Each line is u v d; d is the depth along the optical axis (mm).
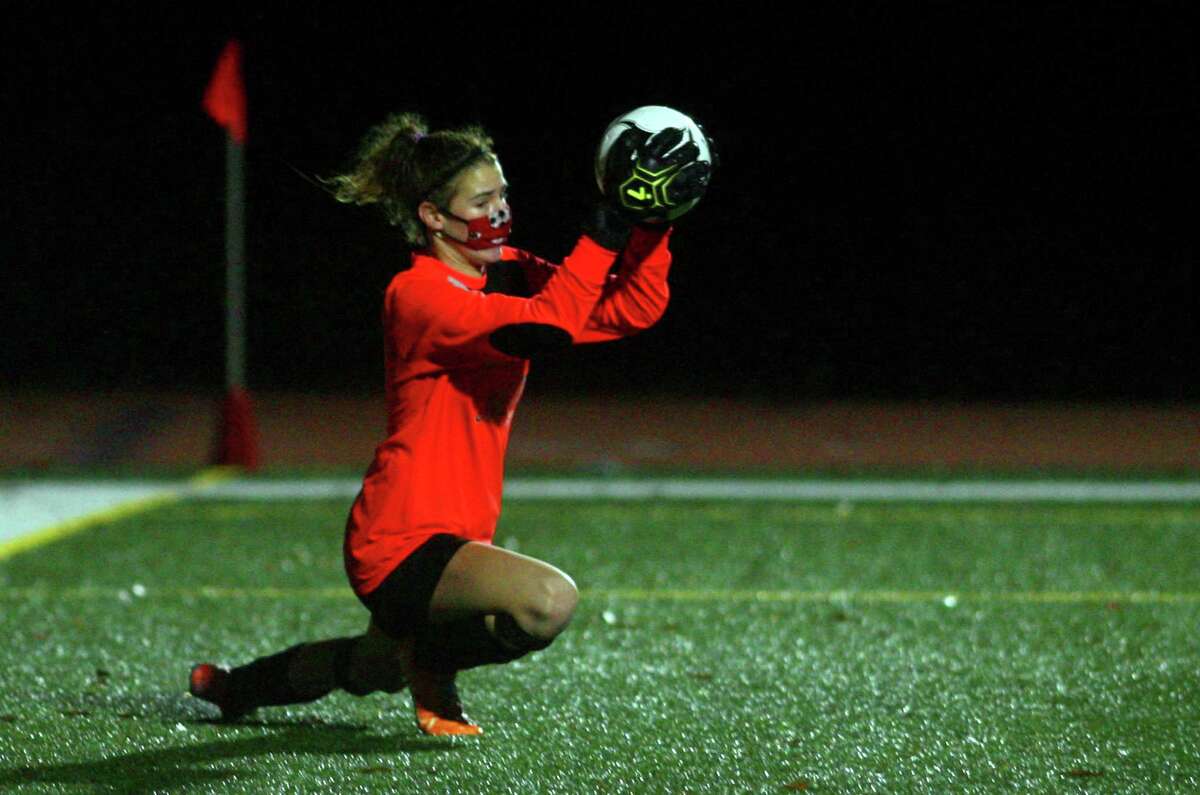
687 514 38562
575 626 24375
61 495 42344
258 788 15336
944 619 25109
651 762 16469
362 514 15734
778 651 22547
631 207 14539
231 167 49531
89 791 15203
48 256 90062
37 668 21516
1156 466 54344
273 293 88812
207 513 38406
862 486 45375
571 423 68875
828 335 91750
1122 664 21641
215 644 23344
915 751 17031
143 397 76250
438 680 17406
